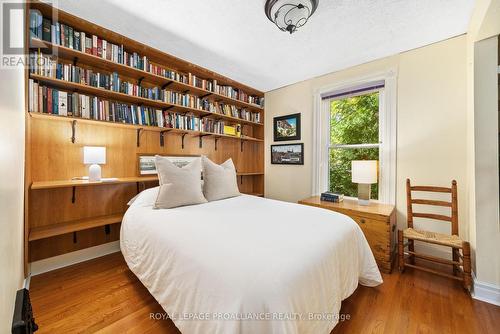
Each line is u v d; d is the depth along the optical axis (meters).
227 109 3.27
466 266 1.65
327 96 3.01
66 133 2.01
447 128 2.11
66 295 1.57
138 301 1.51
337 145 2.96
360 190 2.48
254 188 3.93
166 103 2.50
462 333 1.25
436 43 2.16
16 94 1.08
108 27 1.95
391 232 2.09
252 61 2.61
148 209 1.81
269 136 3.74
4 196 0.75
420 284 1.77
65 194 2.05
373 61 2.57
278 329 0.73
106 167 2.27
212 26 1.92
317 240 1.17
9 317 0.82
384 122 2.50
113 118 2.16
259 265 0.89
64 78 1.84
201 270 0.96
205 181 2.27
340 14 1.74
